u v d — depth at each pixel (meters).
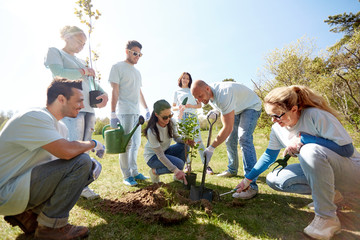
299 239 1.47
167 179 3.09
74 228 1.47
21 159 1.35
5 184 1.30
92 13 2.46
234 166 3.24
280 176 1.88
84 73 2.36
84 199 2.20
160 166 2.57
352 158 1.58
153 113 2.38
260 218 1.79
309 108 1.60
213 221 1.68
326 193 1.45
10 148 1.31
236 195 2.26
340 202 1.91
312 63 9.75
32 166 1.43
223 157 5.23
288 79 9.97
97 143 1.61
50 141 1.30
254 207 2.03
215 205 2.05
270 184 2.01
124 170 2.79
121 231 1.55
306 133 1.62
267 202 2.16
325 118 1.50
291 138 1.77
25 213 1.46
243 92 2.56
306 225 1.67
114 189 2.54
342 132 1.48
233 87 2.48
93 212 1.86
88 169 1.46
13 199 1.29
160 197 1.95
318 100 1.60
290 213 1.89
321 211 1.46
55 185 1.36
